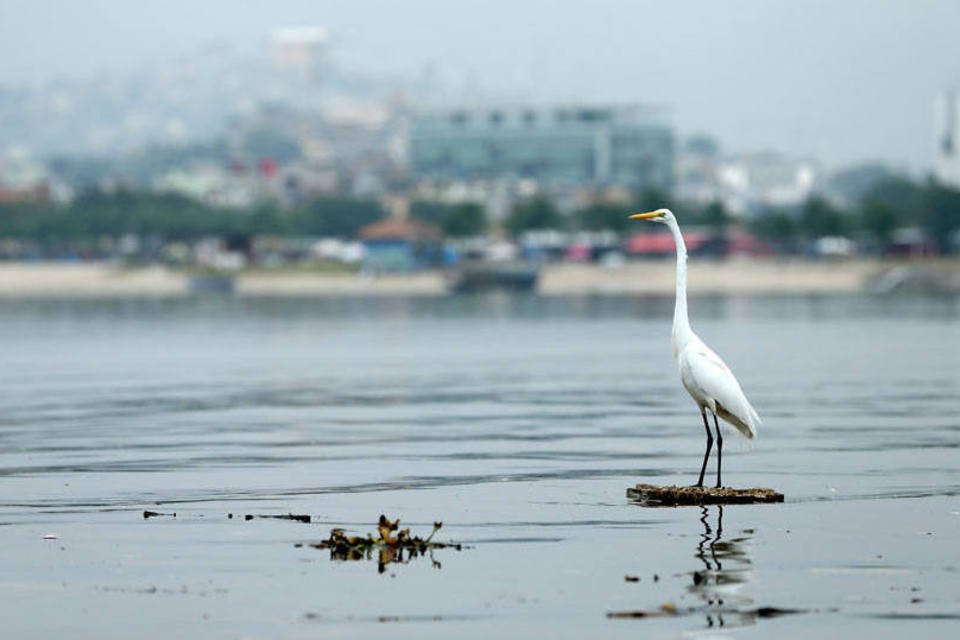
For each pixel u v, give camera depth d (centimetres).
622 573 2862
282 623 2550
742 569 2884
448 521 3406
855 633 2469
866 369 8419
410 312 17638
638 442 4978
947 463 4369
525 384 7575
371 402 6650
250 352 10512
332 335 12719
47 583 2833
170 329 13988
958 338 11512
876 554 3005
